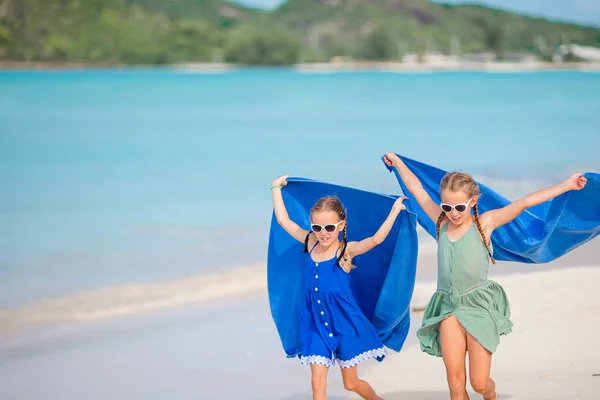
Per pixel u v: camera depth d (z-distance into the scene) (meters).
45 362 6.67
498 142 24.19
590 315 6.95
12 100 48.53
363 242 4.79
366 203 5.21
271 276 5.25
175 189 16.33
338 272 4.78
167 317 7.95
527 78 88.50
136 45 150.88
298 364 6.38
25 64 144.62
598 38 180.12
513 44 183.75
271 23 183.00
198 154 22.52
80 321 7.89
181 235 12.01
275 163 20.30
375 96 52.06
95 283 9.38
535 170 18.08
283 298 5.23
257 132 28.69
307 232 5.03
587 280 8.07
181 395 5.78
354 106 42.19
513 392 5.29
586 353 6.03
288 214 5.38
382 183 16.69
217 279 9.50
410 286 4.90
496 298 4.66
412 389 5.52
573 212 4.86
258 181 17.19
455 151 22.27
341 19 184.38
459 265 4.59
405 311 4.95
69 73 111.94
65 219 13.47
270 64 160.62
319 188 5.30
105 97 52.34
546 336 6.45
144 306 8.41
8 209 14.53
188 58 154.38
